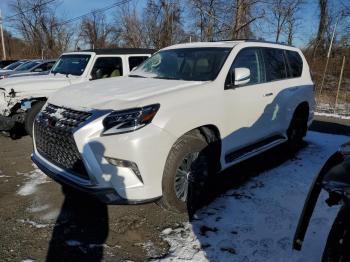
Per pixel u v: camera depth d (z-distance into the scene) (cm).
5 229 359
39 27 4472
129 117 336
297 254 325
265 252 327
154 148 338
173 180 362
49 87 691
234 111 435
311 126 933
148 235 353
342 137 773
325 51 2384
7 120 657
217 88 417
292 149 607
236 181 488
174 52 511
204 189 424
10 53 5172
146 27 2845
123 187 334
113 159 333
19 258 315
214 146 413
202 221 378
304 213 269
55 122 376
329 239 248
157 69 495
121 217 385
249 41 505
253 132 482
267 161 577
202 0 2083
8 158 578
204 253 324
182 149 366
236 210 403
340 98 1482
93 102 369
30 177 496
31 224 370
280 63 559
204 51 479
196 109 381
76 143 342
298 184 480
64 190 450
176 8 2688
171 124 352
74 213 393
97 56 770
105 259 315
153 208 404
